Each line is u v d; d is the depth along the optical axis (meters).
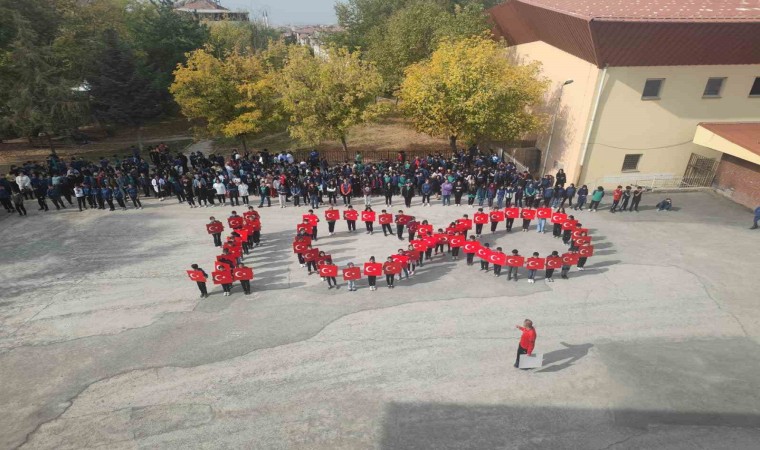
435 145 35.47
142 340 13.34
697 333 13.50
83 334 13.62
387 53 38.47
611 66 22.67
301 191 23.77
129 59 33.28
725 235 19.94
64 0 35.88
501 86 25.27
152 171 26.75
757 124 24.70
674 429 10.27
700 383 11.58
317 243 19.50
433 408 10.85
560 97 27.08
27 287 16.08
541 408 10.82
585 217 22.03
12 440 10.21
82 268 17.41
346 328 13.76
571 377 11.77
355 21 52.16
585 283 16.12
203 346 13.04
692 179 26.00
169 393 11.41
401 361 12.37
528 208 21.38
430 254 18.25
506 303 14.94
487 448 9.82
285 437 10.16
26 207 23.78
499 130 26.42
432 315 14.34
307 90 27.17
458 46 27.72
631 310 14.55
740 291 15.56
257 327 13.86
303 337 13.37
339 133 28.52
